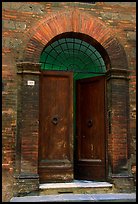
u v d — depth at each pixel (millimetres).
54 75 8211
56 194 7336
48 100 8102
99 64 8852
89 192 7512
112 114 8016
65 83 8289
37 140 7488
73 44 8562
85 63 8789
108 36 8234
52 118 8062
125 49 8336
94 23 8188
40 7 7953
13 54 7645
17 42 7699
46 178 7773
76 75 9117
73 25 8031
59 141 8031
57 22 7957
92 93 8695
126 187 7699
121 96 8125
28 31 7781
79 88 8969
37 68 7703
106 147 8203
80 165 8586
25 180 7195
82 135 8734
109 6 8406
